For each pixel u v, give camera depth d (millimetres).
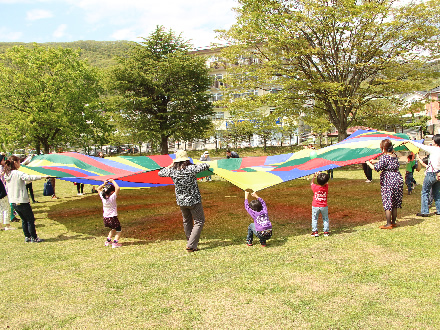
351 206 8758
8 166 6555
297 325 3352
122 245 6363
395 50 17844
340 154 7898
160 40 30578
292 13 17734
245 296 4020
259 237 5797
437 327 3203
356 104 19750
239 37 18984
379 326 3268
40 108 24953
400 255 5062
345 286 4145
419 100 19484
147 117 30359
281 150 32906
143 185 9398
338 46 18453
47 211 9984
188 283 4473
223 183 15086
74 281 4719
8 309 3965
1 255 5988
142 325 3492
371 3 16391
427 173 7102
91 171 8117
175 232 7125
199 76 30062
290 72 18359
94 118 28828
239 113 20984
